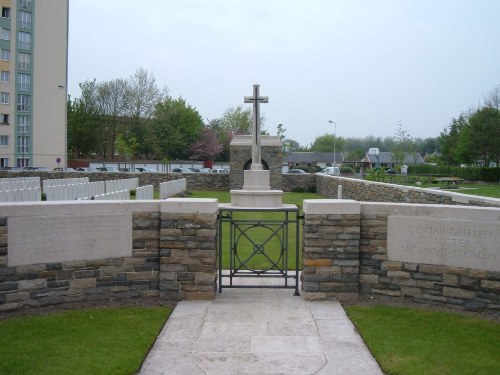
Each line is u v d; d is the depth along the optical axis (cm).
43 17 5209
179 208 618
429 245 607
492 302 577
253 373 429
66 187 1664
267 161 3130
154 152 6550
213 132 7000
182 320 556
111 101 6494
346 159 9750
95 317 558
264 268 812
